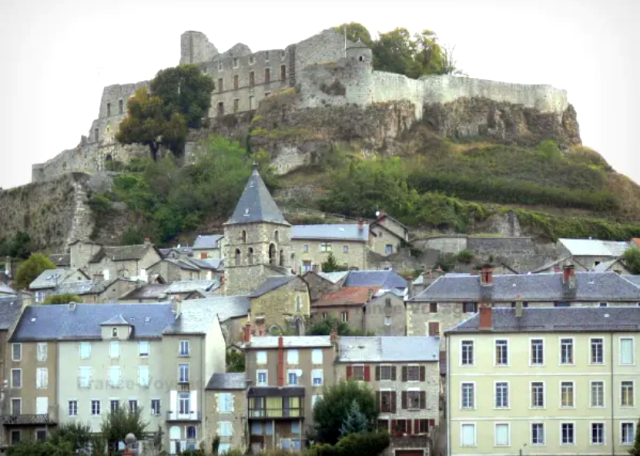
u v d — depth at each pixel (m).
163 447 173.12
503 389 160.25
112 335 178.62
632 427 158.75
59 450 165.88
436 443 168.88
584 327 160.75
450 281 191.75
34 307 185.88
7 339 181.00
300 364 176.00
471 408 160.12
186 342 175.62
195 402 174.12
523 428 159.50
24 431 178.00
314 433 171.00
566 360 160.25
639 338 159.88
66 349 179.88
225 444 172.62
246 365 176.62
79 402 178.50
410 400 174.88
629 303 183.25
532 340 160.88
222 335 182.38
